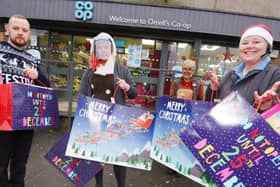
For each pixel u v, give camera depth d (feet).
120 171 8.68
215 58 23.39
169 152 6.07
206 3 22.35
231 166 4.84
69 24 22.35
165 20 20.97
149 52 23.61
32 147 13.92
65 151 7.57
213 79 6.44
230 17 20.97
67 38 23.52
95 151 6.99
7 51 7.29
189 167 5.78
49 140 15.16
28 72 7.57
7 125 6.64
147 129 6.94
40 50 23.22
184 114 6.02
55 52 23.47
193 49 23.17
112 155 6.97
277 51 22.71
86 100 7.09
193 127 5.18
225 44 23.16
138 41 23.50
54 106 8.23
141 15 20.95
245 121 4.84
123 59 23.65
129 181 10.82
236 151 4.83
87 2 20.92
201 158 5.06
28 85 7.09
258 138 4.70
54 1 21.06
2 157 7.53
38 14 21.31
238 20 21.02
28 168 11.35
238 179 4.76
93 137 7.04
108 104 7.06
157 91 23.26
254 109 4.81
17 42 7.39
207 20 20.98
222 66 23.48
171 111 6.18
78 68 22.71
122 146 6.98
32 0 21.12
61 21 21.70
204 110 5.83
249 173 4.70
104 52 8.11
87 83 8.45
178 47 23.47
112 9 20.99
